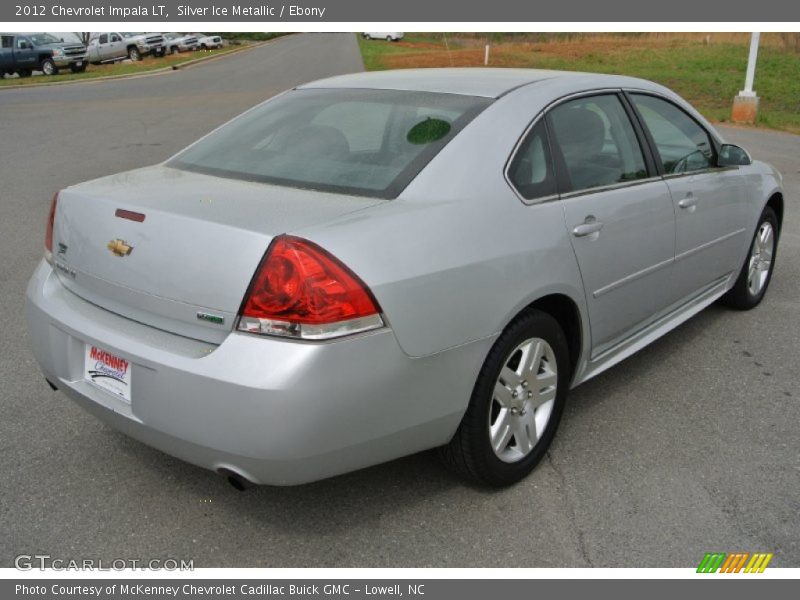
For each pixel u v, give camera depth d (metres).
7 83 28.22
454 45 47.72
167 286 2.60
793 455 3.48
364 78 3.88
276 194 2.87
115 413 2.73
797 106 21.58
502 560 2.76
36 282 3.18
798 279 6.14
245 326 2.45
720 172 4.54
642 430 3.68
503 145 3.09
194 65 36.88
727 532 2.92
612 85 3.83
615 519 2.99
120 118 16.75
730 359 4.55
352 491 3.15
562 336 3.28
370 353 2.50
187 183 3.07
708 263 4.51
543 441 3.29
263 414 2.38
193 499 3.08
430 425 2.77
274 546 2.82
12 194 8.91
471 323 2.77
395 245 2.59
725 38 39.91
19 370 4.18
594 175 3.49
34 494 3.07
